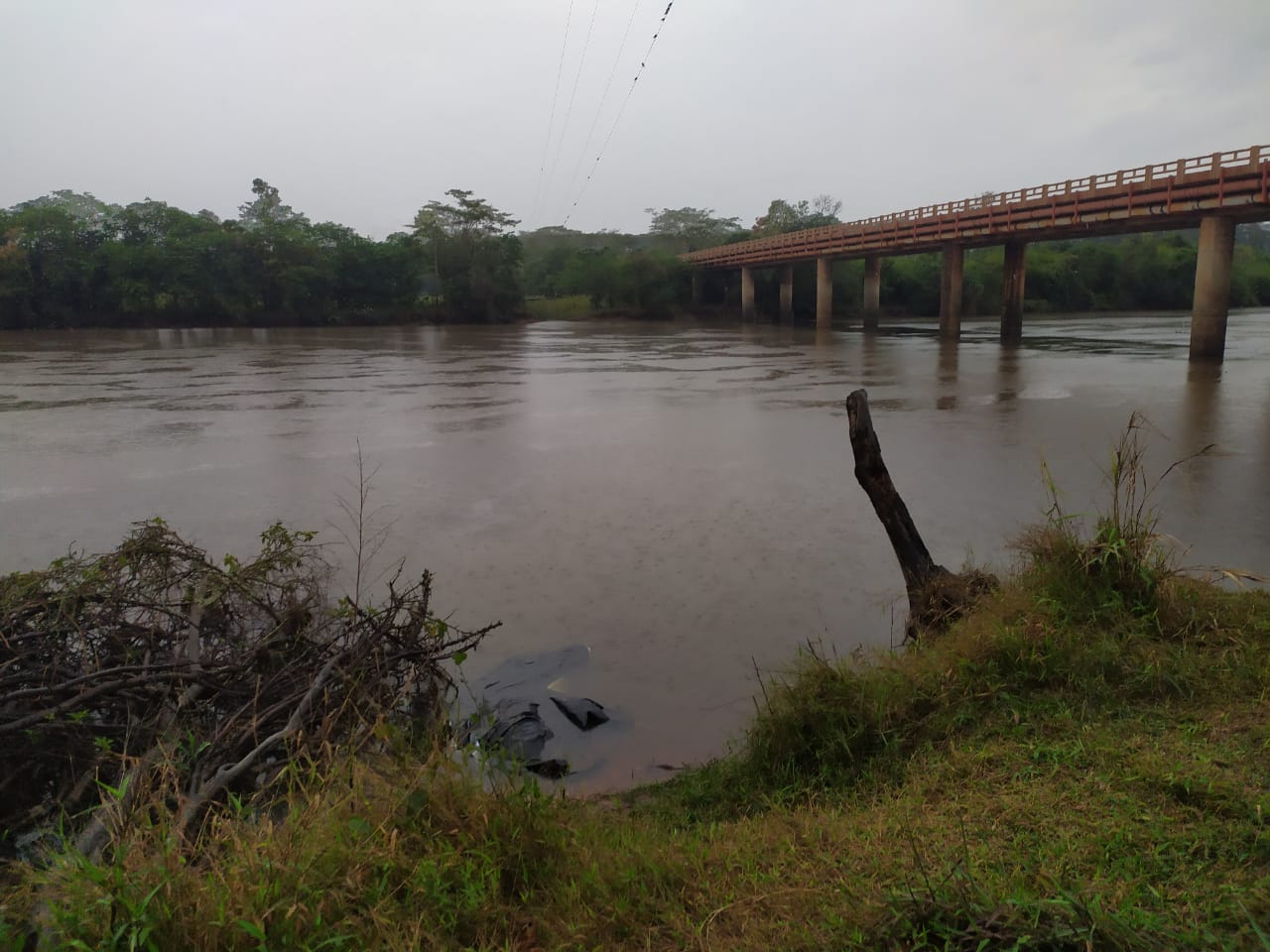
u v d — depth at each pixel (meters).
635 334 54.84
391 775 3.46
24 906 2.79
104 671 4.14
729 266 68.25
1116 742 3.66
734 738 5.09
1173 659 4.32
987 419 16.52
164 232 67.12
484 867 2.96
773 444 14.32
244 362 33.59
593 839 3.33
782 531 9.19
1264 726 3.59
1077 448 13.36
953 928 2.43
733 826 3.66
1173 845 2.86
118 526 9.72
